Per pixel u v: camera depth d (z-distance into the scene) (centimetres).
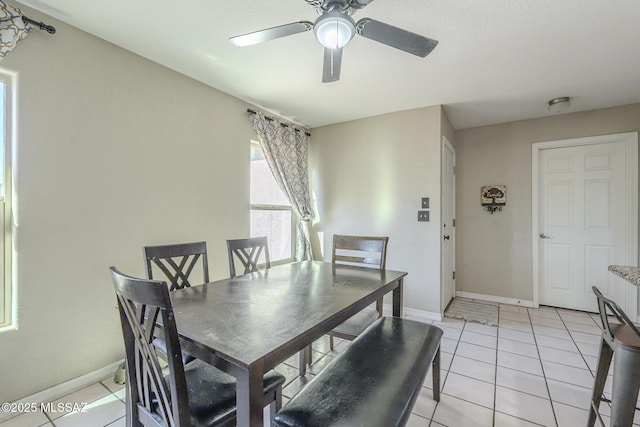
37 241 179
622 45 208
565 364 231
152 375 109
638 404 180
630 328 138
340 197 391
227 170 298
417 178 338
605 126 333
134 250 225
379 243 250
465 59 229
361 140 375
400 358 145
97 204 205
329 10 145
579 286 352
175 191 252
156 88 238
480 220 402
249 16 183
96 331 204
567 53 220
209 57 230
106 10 177
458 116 365
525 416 173
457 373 219
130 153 222
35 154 178
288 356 107
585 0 164
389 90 289
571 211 356
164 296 92
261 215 357
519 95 299
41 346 181
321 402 112
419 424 166
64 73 189
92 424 164
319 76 260
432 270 328
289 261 399
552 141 360
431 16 179
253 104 327
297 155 388
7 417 167
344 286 185
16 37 166
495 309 361
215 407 113
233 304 149
